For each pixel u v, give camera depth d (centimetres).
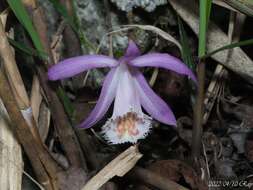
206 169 30
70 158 29
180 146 34
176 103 35
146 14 33
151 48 35
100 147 32
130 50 24
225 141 33
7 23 28
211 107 34
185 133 34
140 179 29
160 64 25
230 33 31
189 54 29
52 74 24
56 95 26
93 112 25
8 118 26
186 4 31
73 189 28
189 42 36
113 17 33
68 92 34
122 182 30
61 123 27
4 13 27
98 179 25
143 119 28
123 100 25
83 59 24
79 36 30
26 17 23
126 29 32
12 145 26
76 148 29
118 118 28
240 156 33
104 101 26
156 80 35
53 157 28
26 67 33
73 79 31
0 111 26
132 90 26
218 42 31
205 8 25
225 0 29
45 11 33
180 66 24
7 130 26
